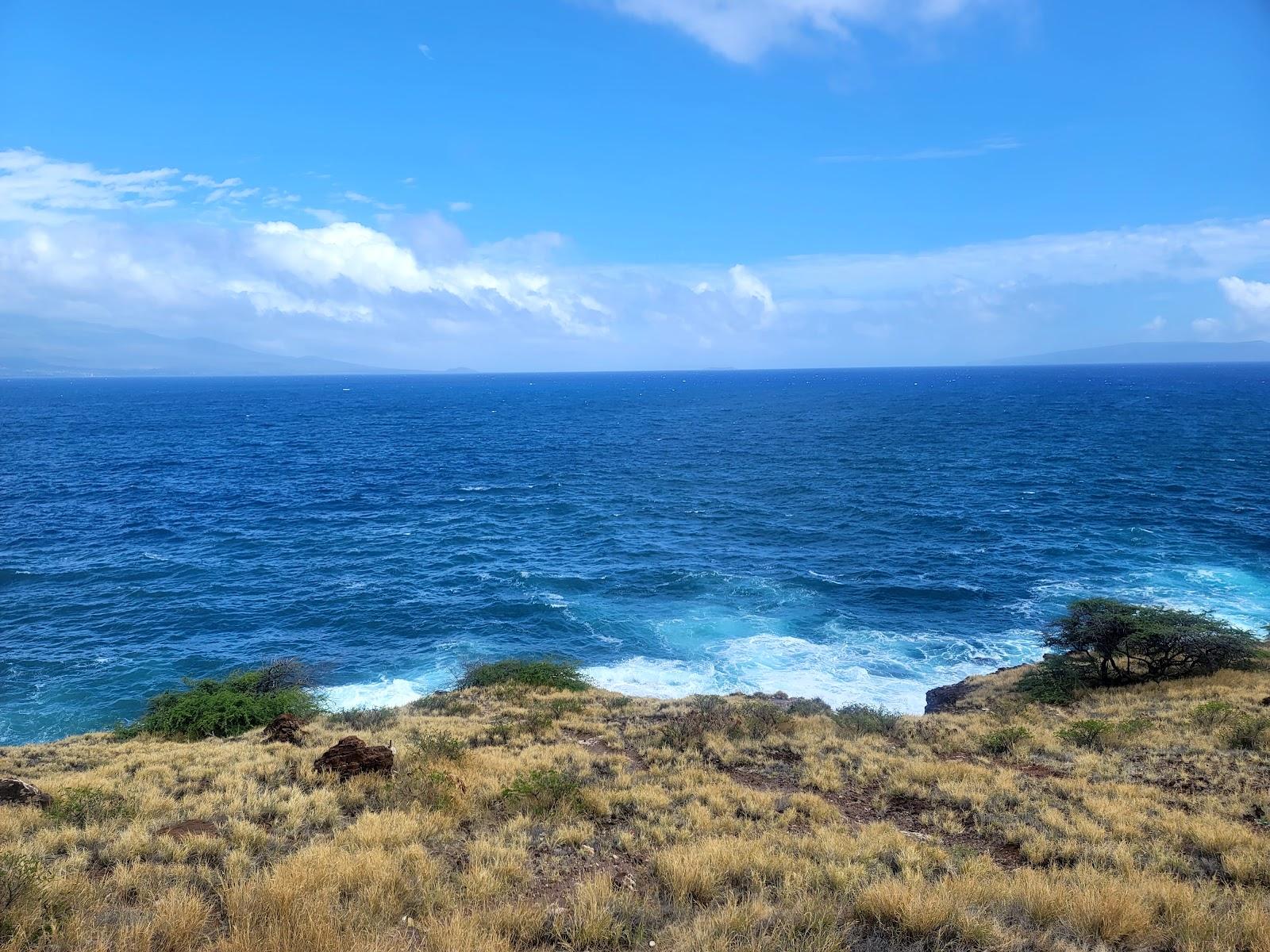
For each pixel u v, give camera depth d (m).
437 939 7.18
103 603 41.62
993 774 15.33
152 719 23.14
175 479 81.56
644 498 71.88
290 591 44.12
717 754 16.98
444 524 61.50
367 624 39.03
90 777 14.23
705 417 165.38
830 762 16.16
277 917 7.35
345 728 19.84
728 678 32.56
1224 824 11.61
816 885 9.17
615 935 7.73
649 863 10.11
